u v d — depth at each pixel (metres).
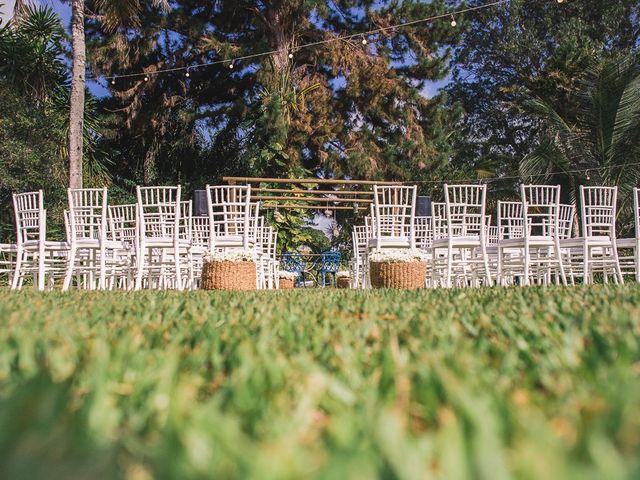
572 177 13.26
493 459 0.43
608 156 12.80
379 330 1.47
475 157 19.36
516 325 1.51
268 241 8.34
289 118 13.14
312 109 14.46
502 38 19.02
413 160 14.65
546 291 2.83
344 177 14.51
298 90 14.09
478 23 19.41
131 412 0.74
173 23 13.65
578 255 7.45
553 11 19.08
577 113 14.78
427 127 15.15
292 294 3.24
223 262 5.59
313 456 0.55
